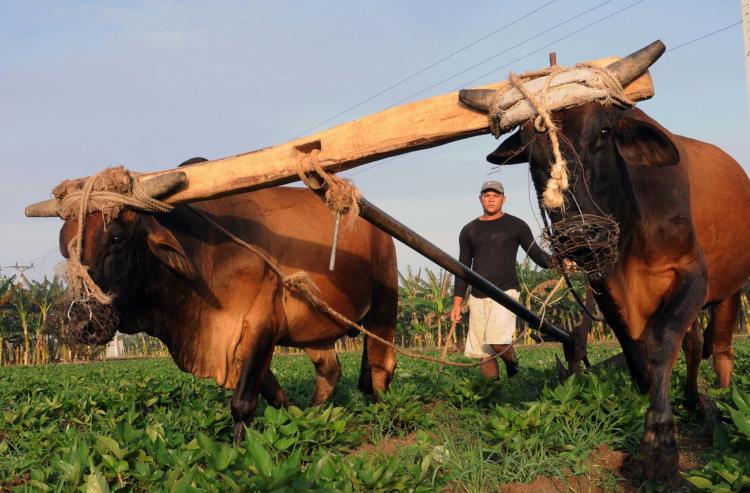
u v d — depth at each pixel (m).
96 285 4.50
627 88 3.75
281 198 6.04
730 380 6.47
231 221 5.39
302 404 7.43
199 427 5.54
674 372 6.47
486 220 7.55
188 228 5.11
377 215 4.57
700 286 4.30
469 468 4.18
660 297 4.51
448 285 26.38
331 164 4.05
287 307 5.73
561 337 6.49
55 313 4.53
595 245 3.69
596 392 4.98
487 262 7.41
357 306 6.64
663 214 4.34
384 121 3.94
